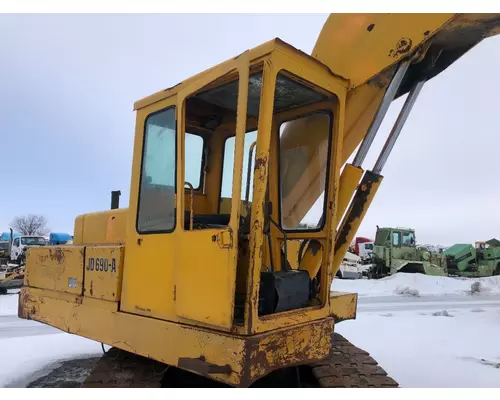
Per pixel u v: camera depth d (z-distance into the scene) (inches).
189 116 135.7
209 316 91.7
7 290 534.9
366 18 116.6
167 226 107.0
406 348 241.1
